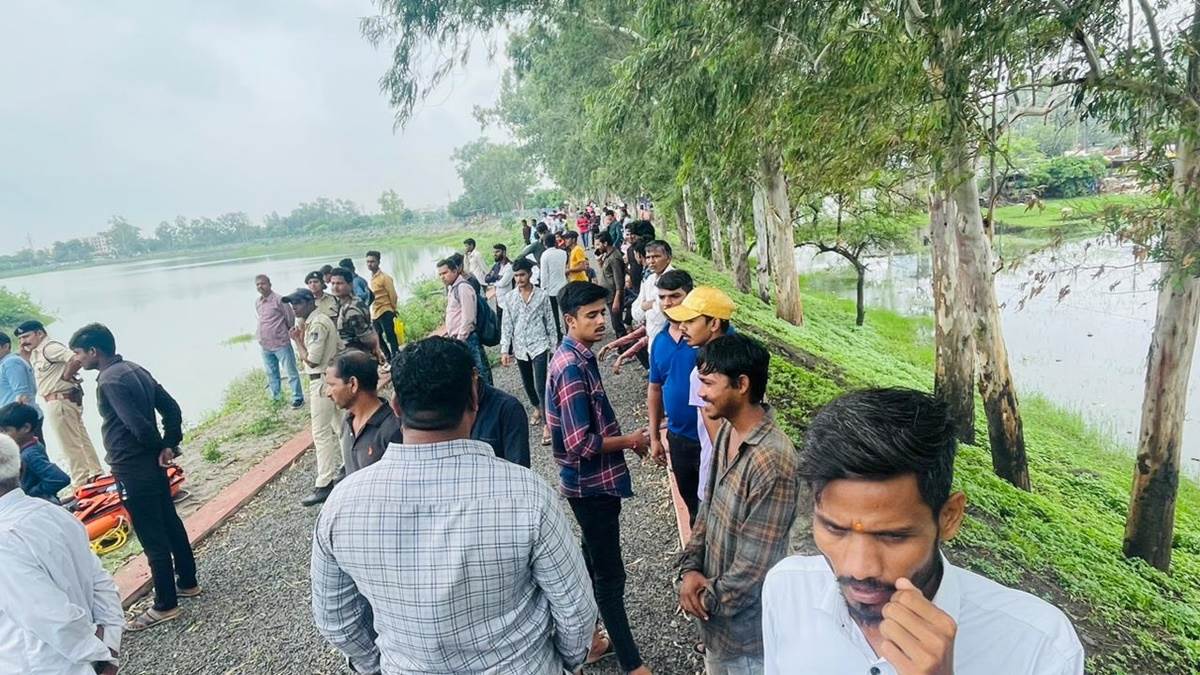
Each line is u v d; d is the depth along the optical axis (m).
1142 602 4.65
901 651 0.84
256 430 7.70
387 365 9.35
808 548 3.18
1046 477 8.34
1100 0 3.49
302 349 8.05
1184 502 7.75
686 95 6.16
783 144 6.04
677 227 34.06
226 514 5.34
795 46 5.49
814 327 15.71
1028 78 4.68
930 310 20.92
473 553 1.53
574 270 9.09
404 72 9.61
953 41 3.96
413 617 1.55
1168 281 4.08
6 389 5.53
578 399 2.71
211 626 3.89
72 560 2.26
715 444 2.21
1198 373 11.29
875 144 4.92
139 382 3.63
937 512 0.92
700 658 3.18
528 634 1.66
